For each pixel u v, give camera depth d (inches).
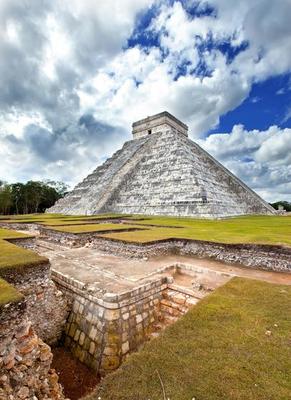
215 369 103.7
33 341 128.8
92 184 1331.2
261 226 543.8
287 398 88.1
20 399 114.7
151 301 219.9
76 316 207.3
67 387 163.5
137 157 1277.1
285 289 199.9
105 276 245.6
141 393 91.4
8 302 121.7
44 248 442.9
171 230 476.7
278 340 125.9
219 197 999.0
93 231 440.8
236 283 214.4
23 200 2017.7
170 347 119.9
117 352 173.9
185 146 1195.9
